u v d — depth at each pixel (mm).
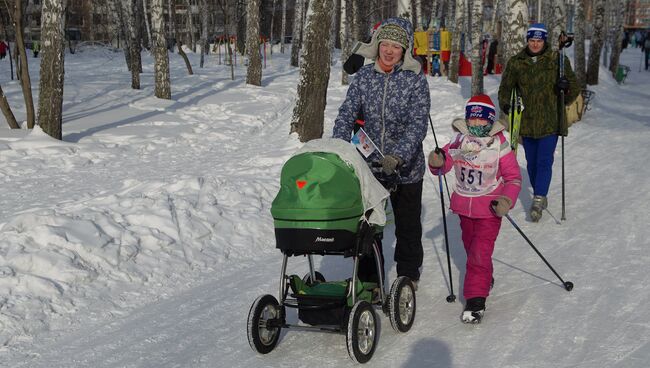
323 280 5039
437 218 7988
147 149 13664
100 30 56781
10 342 4520
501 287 5375
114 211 6684
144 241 6262
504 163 4664
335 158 4164
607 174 9523
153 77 28453
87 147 13117
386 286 5543
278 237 4152
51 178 10734
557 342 4199
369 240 4219
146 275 5824
